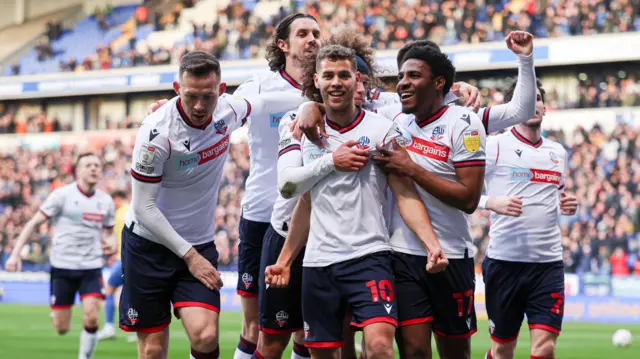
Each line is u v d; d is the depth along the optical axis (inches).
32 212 914.1
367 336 176.9
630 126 753.6
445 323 195.9
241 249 252.2
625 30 767.7
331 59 181.5
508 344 267.9
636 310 611.2
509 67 776.3
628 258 690.2
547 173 260.4
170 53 954.1
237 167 828.0
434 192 185.3
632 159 735.7
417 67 188.5
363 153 179.3
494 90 820.6
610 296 625.9
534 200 259.1
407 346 191.9
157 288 215.0
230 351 401.7
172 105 206.7
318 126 185.3
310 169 181.8
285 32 239.6
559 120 785.6
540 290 255.4
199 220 218.4
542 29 799.7
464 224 195.9
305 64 222.7
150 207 205.6
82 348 359.6
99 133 948.6
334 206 183.3
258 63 876.0
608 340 467.8
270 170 243.4
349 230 182.7
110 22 1037.2
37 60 1030.4
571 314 635.5
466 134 188.7
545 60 767.1
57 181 939.3
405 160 184.9
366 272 180.9
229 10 957.2
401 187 188.4
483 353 403.2
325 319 186.9
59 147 959.0
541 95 263.4
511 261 258.2
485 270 266.8
